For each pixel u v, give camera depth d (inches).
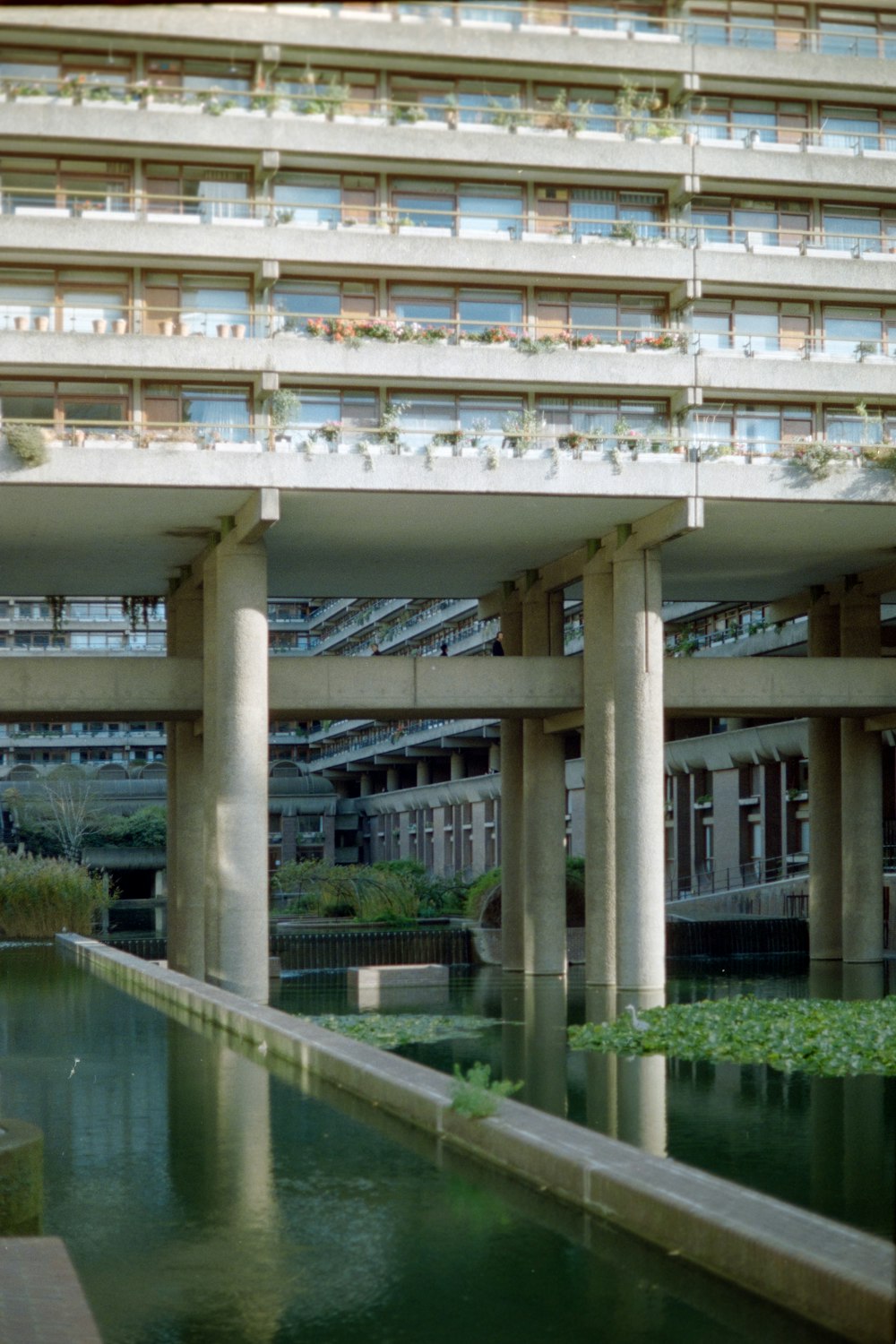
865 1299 346.0
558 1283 401.1
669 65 1456.7
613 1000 1349.7
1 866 1953.7
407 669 1589.6
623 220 1509.6
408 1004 1328.7
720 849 2534.5
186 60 1405.0
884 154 1521.9
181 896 1748.3
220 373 1400.1
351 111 1435.8
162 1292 403.5
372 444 1421.0
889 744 2319.1
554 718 1712.6
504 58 1423.5
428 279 1466.5
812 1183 550.3
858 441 1549.0
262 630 1477.6
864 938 1859.0
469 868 3454.7
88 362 1364.4
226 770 1456.7
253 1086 727.1
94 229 1365.7
